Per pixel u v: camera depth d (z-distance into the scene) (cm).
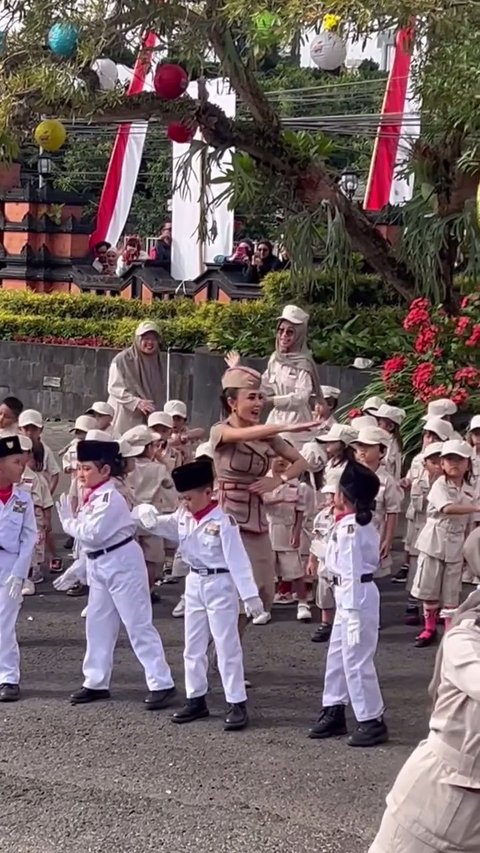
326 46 1043
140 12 1082
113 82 1170
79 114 1175
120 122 1371
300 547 961
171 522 757
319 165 1423
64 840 575
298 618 970
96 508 767
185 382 1808
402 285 1503
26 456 895
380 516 980
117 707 770
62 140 1085
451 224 1409
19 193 2350
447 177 1411
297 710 765
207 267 2133
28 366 2061
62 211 2384
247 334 1698
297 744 706
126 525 773
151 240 2877
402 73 1578
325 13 890
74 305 2130
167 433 1060
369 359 1548
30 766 667
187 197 1788
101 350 1980
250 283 2016
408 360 1366
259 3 936
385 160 1747
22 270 2352
